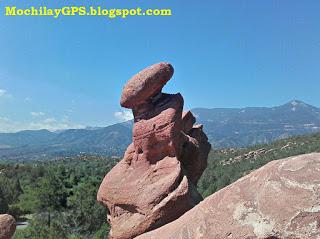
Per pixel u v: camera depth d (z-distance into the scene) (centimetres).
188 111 2227
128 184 1791
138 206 1723
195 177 2086
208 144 2316
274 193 1080
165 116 1756
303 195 1036
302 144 11056
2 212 8888
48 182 7869
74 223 5931
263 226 1064
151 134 1767
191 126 2250
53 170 10956
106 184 1870
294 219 1026
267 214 1071
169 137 1738
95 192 6475
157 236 1302
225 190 1207
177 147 1767
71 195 8062
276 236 1042
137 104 1828
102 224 5841
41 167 13725
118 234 1770
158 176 1731
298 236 1012
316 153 1124
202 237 1168
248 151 12088
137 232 1714
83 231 5900
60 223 5881
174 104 1781
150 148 1777
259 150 11725
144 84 1783
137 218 1728
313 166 1072
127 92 1817
